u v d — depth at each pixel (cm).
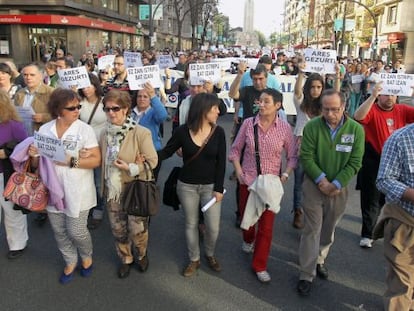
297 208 526
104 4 4234
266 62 642
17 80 692
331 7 6912
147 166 375
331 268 432
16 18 3316
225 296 377
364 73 1416
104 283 395
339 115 365
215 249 468
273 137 401
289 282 404
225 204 611
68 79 491
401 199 278
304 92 499
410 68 4212
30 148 368
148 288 388
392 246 299
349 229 532
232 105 1309
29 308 354
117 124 375
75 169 366
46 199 375
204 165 385
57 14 3453
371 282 407
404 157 280
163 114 482
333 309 362
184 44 8419
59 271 416
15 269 418
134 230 386
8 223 434
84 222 380
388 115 464
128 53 916
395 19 4331
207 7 5388
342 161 371
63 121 367
